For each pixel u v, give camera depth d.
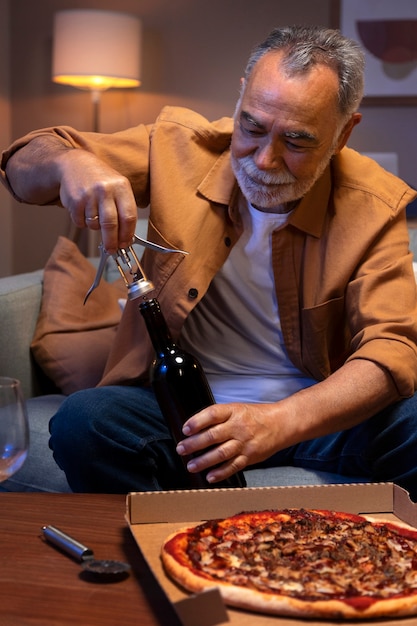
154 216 1.81
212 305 1.86
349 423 1.51
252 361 1.86
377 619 0.91
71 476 1.66
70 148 1.66
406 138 4.29
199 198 1.83
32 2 4.64
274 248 1.79
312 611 0.89
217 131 1.88
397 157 4.30
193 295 1.78
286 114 1.57
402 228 1.83
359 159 1.90
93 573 1.03
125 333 1.88
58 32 4.16
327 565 0.99
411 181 4.31
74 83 4.30
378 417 1.68
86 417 1.62
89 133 1.87
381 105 4.28
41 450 2.04
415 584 0.96
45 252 4.76
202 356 1.86
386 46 4.23
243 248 1.83
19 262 4.79
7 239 4.76
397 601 0.90
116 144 1.86
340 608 0.89
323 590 0.93
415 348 1.63
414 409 1.65
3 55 4.64
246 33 4.43
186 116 1.91
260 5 4.39
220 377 1.86
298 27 1.67
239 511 1.19
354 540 1.07
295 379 1.86
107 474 1.63
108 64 4.11
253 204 1.74
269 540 1.06
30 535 1.15
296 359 1.83
